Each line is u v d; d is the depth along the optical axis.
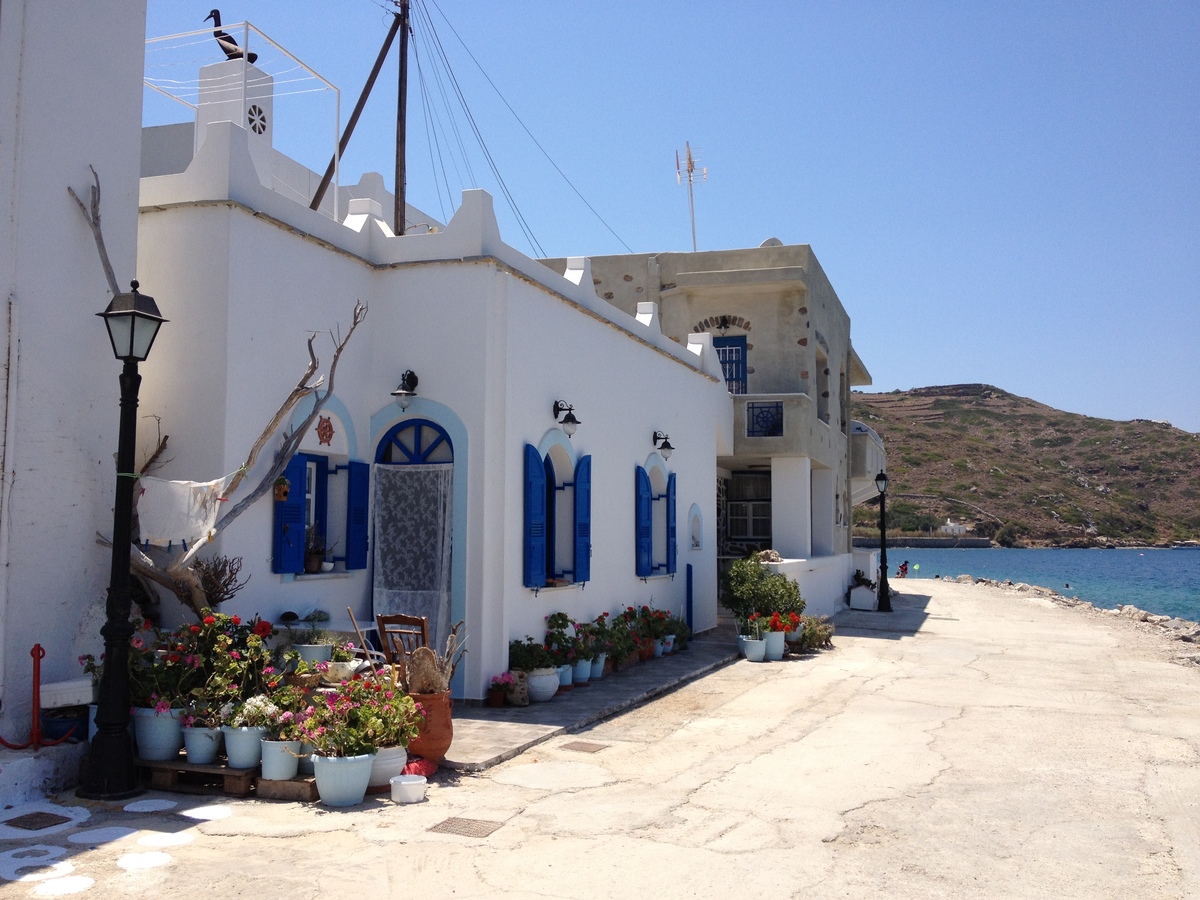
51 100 7.67
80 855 5.76
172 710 7.30
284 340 9.81
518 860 5.91
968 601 30.41
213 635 7.70
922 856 6.17
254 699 7.27
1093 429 168.38
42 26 7.61
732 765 8.53
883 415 176.75
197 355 9.05
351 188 18.20
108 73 8.21
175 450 9.02
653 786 7.76
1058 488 148.25
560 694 11.72
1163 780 8.16
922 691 12.73
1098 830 6.78
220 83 15.20
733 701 11.86
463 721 9.89
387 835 6.29
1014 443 166.62
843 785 7.91
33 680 6.95
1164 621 25.22
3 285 7.23
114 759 6.91
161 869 5.55
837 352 26.78
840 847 6.33
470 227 11.24
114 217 8.23
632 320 15.86
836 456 26.38
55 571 7.57
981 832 6.70
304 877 5.50
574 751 8.92
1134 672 14.69
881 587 26.45
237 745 7.14
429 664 8.09
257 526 9.38
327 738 7.01
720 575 23.61
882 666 15.16
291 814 6.69
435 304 11.21
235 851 5.90
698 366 19.31
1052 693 12.63
